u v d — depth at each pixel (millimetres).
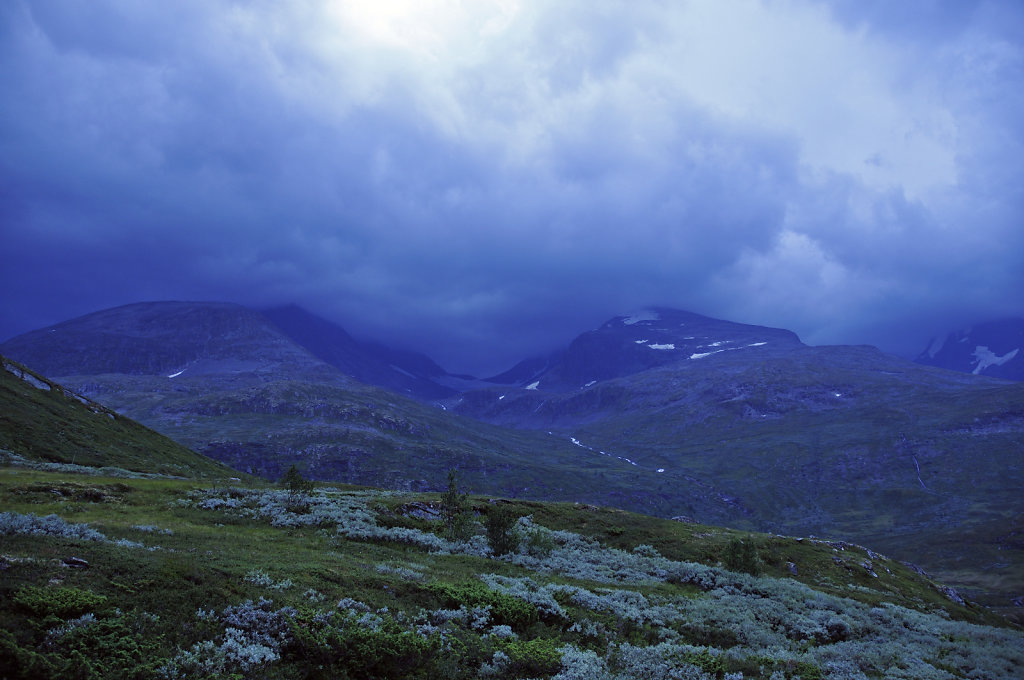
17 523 28703
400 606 29562
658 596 47500
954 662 39438
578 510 86938
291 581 28625
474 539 60344
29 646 18547
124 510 48750
